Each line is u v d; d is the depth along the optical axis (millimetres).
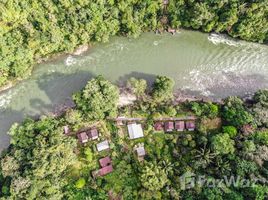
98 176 43438
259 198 39500
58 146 40688
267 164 42375
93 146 45281
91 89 44281
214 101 50562
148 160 44531
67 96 49938
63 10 47375
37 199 38656
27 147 42125
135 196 41969
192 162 43375
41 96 49750
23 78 49625
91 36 52125
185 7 51750
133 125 46781
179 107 48781
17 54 45906
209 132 46562
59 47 50531
